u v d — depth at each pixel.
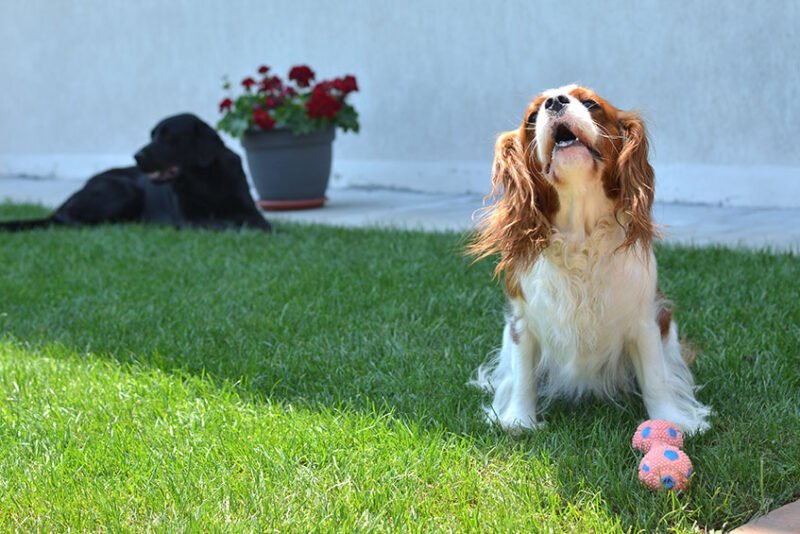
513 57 8.77
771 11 7.20
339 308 4.93
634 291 3.26
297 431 3.24
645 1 7.83
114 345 4.48
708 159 7.75
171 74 11.80
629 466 2.92
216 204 7.80
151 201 8.45
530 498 2.74
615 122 3.31
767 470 2.79
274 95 8.75
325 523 2.62
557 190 3.22
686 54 7.69
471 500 2.80
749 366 3.70
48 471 3.03
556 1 8.36
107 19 12.34
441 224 7.58
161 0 11.67
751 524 2.54
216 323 4.81
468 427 3.30
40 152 13.73
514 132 3.45
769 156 7.43
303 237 7.10
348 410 3.48
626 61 8.04
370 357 4.11
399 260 5.96
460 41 9.12
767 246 5.66
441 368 3.93
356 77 10.02
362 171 10.20
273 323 4.73
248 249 6.73
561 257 3.28
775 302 4.48
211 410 3.51
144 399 3.66
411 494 2.79
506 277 3.52
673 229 6.73
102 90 12.68
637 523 2.56
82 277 6.08
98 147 12.95
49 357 4.31
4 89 13.95
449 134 9.41
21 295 5.65
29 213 9.52
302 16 10.34
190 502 2.80
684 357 3.72
